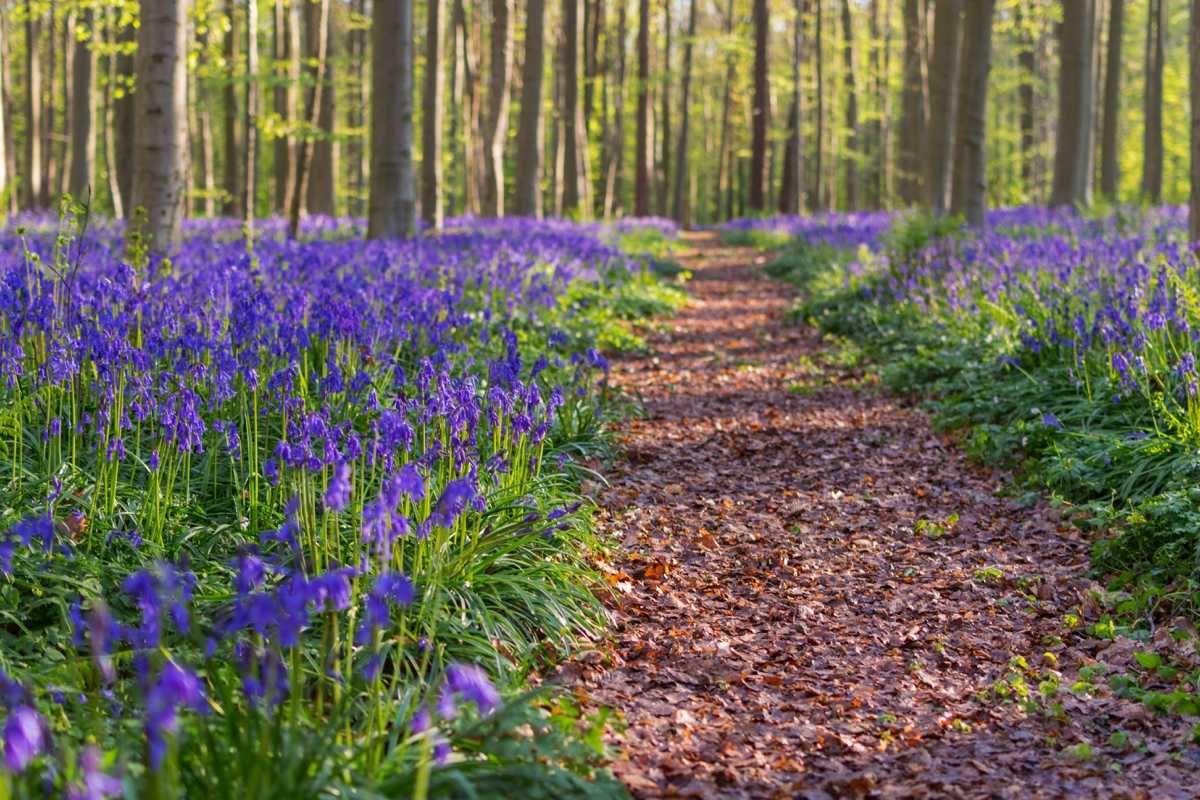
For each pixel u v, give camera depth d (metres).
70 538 4.32
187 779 2.71
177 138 9.84
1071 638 4.85
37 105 25.50
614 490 6.99
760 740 3.96
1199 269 9.23
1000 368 9.06
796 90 33.75
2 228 15.38
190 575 3.86
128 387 5.46
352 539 4.65
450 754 3.10
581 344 11.42
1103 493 6.40
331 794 2.79
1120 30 25.83
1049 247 12.40
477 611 4.31
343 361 6.77
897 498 7.07
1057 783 3.61
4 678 2.58
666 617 5.12
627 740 3.84
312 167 25.02
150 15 9.61
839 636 4.98
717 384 10.75
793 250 22.67
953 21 19.42
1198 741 3.80
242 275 7.97
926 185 20.08
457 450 4.89
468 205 35.56
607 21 45.78
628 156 61.38
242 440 5.77
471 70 32.84
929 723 4.11
